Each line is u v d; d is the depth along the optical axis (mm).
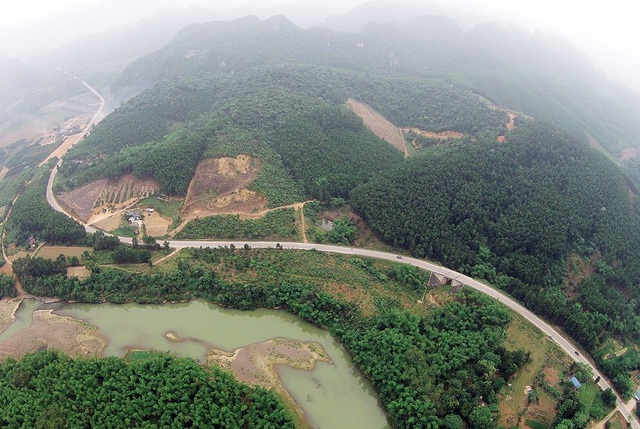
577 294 147625
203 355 123250
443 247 154000
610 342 131625
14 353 125875
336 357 123438
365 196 173250
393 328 124000
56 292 146375
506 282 145250
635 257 163125
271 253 155500
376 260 154250
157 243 166000
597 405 109312
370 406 109938
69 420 96625
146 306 142375
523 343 123312
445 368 110625
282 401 108875
